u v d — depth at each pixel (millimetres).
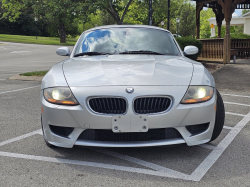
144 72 2980
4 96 6277
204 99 2826
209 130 2908
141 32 4363
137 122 2670
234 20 23781
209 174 2574
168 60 3502
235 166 2740
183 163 2816
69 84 2852
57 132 2904
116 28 4465
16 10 14258
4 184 2418
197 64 3400
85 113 2707
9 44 32062
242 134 3719
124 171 2645
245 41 14086
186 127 2816
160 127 2703
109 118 2676
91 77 2912
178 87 2785
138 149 3189
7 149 3229
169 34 4488
